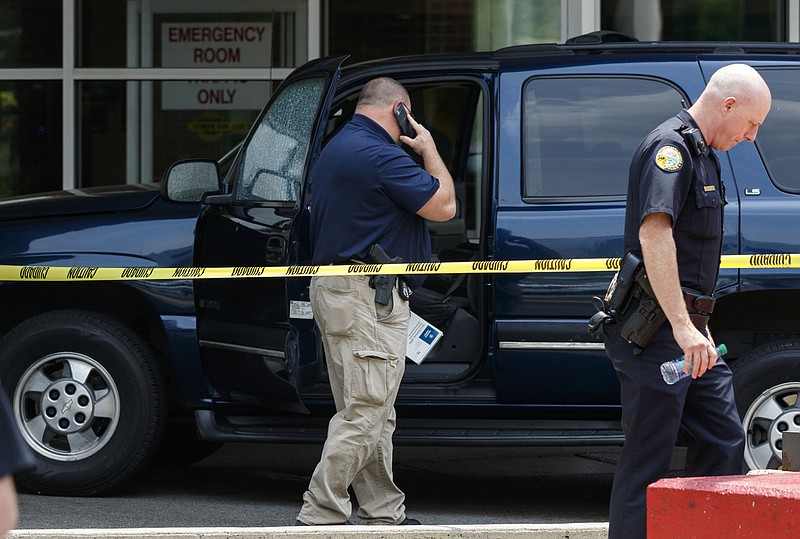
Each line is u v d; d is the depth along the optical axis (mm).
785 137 12492
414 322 12789
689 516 7438
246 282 12625
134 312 13820
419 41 22156
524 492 14906
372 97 11453
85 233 13258
